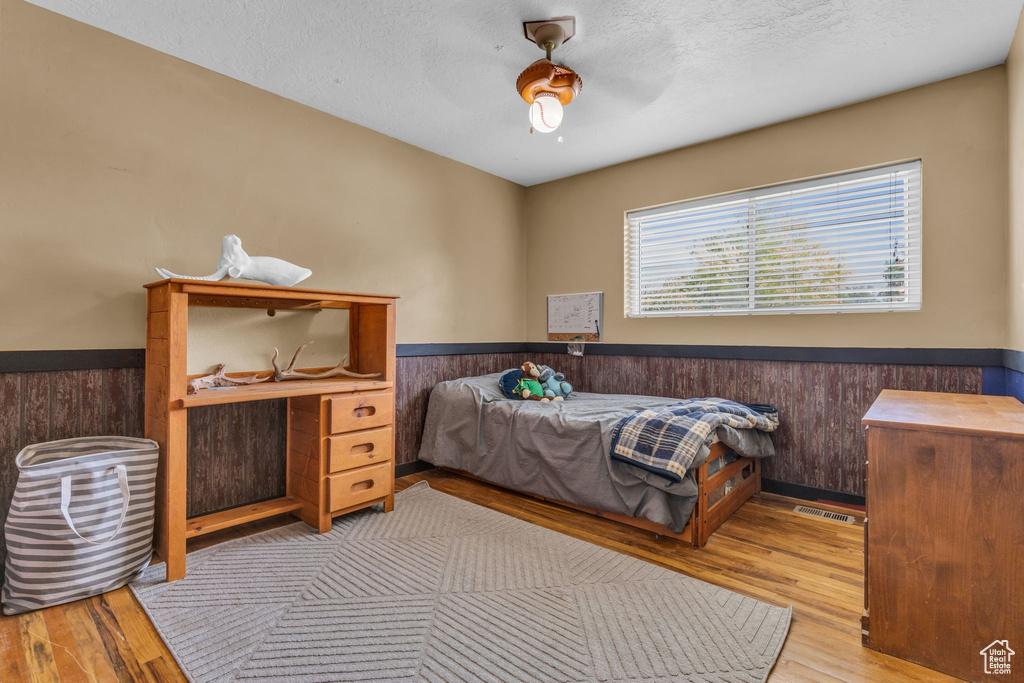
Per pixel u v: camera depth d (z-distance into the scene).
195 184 2.28
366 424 2.44
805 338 2.79
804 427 2.80
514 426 2.79
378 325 2.66
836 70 2.29
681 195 3.27
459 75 2.37
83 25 1.96
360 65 2.28
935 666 1.36
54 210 1.90
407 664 1.38
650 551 2.12
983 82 2.29
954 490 1.33
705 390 3.17
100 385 2.02
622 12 1.87
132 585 1.79
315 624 1.57
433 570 1.93
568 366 3.90
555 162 3.57
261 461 2.52
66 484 1.63
